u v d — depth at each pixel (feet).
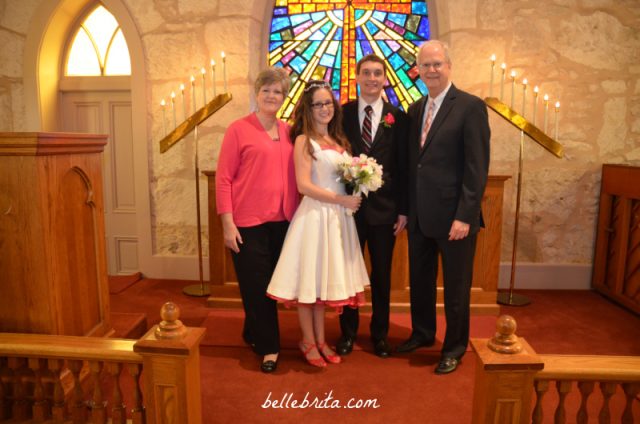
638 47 11.07
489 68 11.28
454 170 6.97
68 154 5.90
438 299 9.89
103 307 6.82
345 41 12.44
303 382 6.96
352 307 7.63
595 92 11.27
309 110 7.00
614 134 11.40
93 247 6.62
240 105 11.74
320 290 6.95
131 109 12.75
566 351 8.27
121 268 13.26
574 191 11.63
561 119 11.39
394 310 9.91
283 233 7.41
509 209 11.74
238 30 11.48
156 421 4.66
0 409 5.52
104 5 11.56
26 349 5.01
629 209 10.41
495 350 4.38
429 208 7.09
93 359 4.96
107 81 12.61
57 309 5.68
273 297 6.94
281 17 12.46
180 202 12.25
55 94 12.64
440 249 7.19
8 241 5.48
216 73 11.65
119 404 5.11
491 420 4.33
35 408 5.38
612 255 11.07
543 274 11.87
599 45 11.11
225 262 10.20
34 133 5.11
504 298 10.89
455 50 11.25
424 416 6.12
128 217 13.07
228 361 7.63
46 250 5.49
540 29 11.12
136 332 7.66
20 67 12.02
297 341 8.43
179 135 10.57
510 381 4.26
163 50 11.68
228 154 7.04
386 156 7.32
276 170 7.11
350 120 7.47
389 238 7.59
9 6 11.80
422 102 7.41
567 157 11.51
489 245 9.75
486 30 11.16
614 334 9.00
